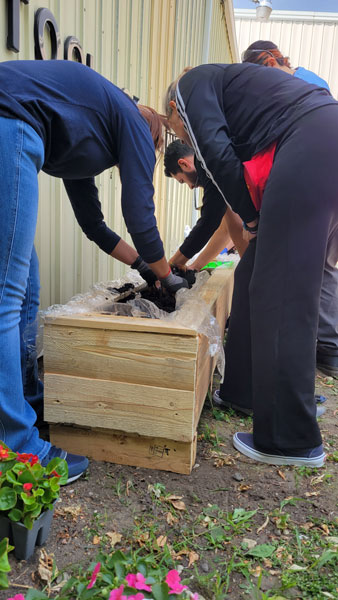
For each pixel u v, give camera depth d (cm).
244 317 208
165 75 454
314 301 159
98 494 151
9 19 199
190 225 688
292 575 120
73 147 145
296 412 166
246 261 205
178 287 190
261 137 162
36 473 118
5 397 134
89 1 274
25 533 116
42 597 103
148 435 162
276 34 1233
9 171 127
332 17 1194
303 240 155
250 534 136
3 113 127
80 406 165
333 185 153
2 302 133
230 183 165
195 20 572
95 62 290
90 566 113
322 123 152
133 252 213
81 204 198
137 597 92
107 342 158
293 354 160
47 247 253
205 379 192
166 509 145
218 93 168
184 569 122
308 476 166
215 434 193
